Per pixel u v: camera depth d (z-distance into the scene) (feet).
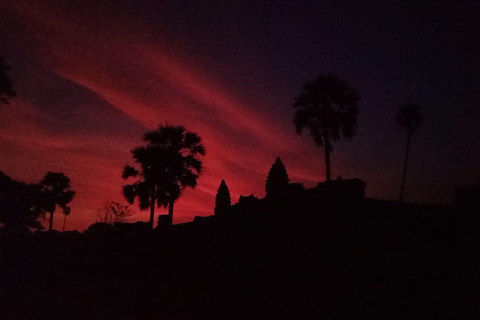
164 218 79.82
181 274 43.39
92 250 60.85
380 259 36.27
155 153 76.64
